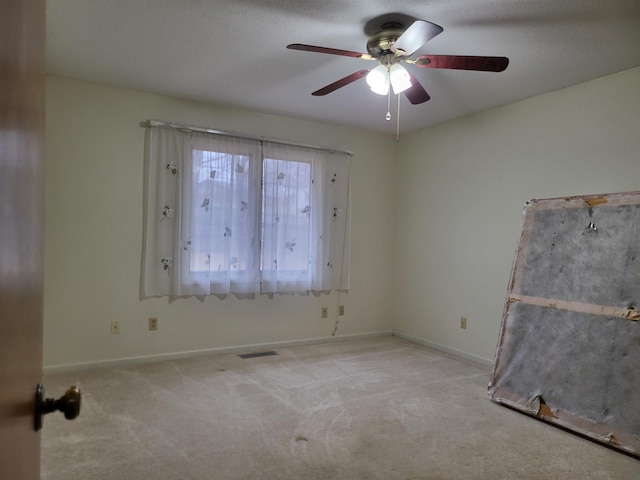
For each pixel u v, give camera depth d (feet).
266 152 13.16
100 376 10.52
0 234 1.55
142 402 8.95
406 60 7.59
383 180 15.62
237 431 7.72
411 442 7.47
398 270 15.75
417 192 14.97
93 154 11.05
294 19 7.62
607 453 7.23
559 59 9.00
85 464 6.51
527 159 11.43
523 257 10.07
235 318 12.95
